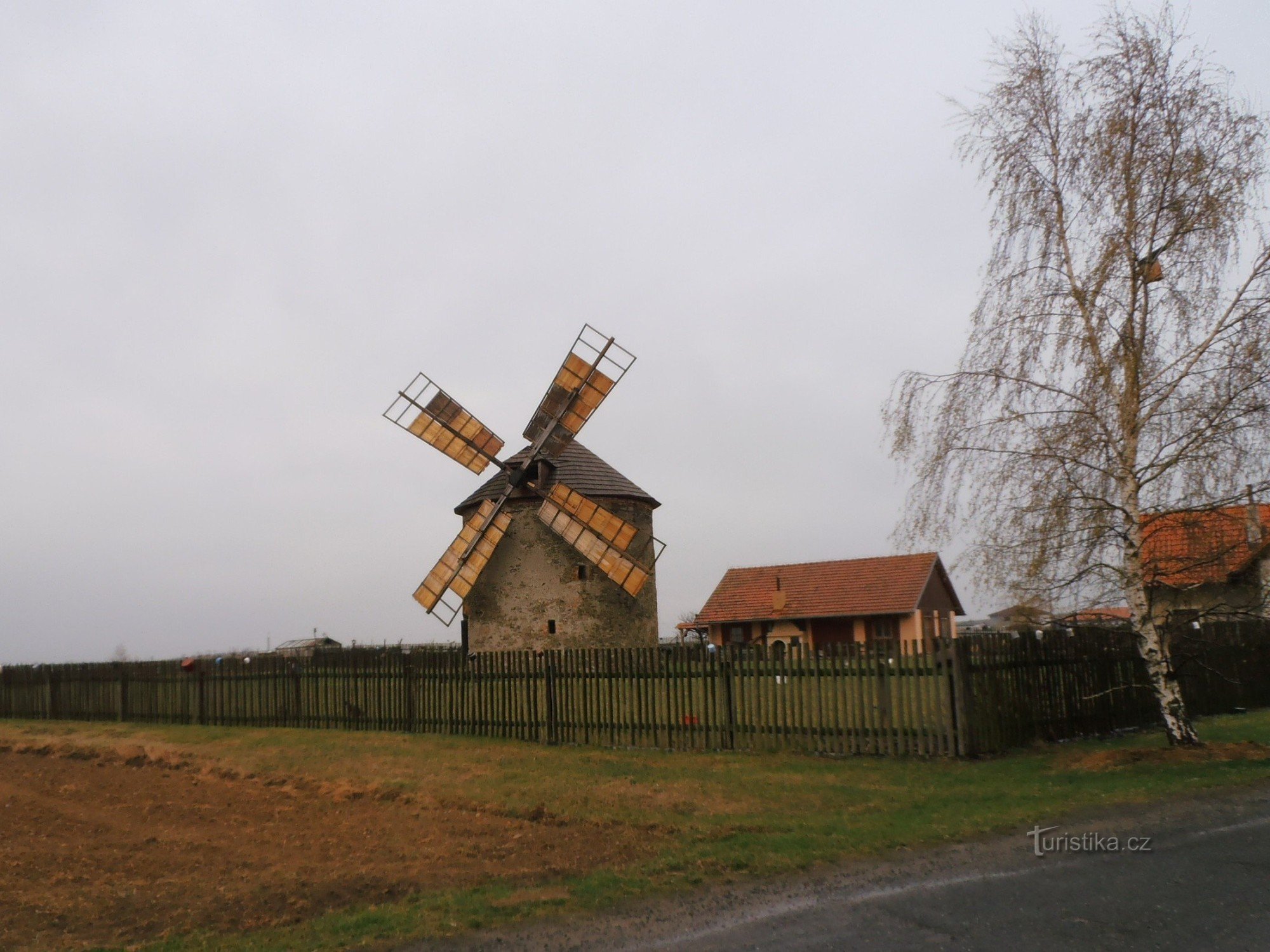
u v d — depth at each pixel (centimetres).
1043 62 1545
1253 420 1360
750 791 1368
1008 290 1536
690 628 4859
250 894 955
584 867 1002
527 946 755
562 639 2642
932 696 1554
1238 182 1404
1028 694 1686
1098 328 1447
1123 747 1602
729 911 813
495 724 2044
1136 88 1463
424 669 2192
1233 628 2327
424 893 926
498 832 1210
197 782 1739
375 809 1411
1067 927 708
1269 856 848
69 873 1063
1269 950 639
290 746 2094
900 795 1280
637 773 1555
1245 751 1388
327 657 2403
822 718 1645
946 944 692
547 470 2788
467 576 2700
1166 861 857
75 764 2044
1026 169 1545
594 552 2595
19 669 3284
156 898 955
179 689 2761
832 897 828
